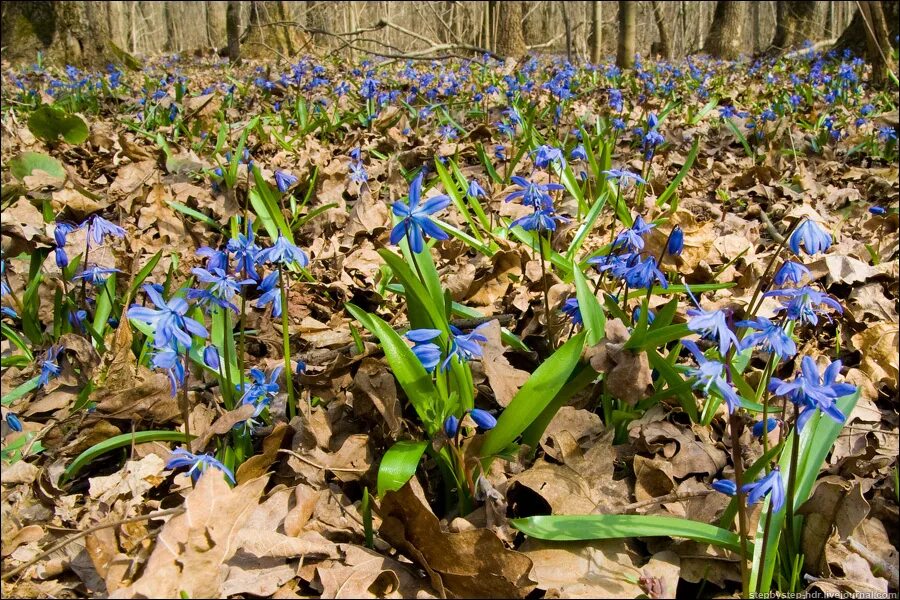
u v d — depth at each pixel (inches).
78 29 145.3
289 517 15.5
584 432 18.4
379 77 90.7
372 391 17.7
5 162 44.6
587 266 26.0
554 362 15.8
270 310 25.9
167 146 43.7
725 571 14.2
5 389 21.1
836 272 27.0
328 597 13.9
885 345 22.0
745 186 42.2
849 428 19.3
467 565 14.1
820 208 36.8
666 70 98.8
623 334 17.6
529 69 101.4
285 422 18.4
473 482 15.9
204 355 17.6
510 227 19.1
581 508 15.9
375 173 43.3
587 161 38.7
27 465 17.1
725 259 29.6
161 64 162.1
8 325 25.6
